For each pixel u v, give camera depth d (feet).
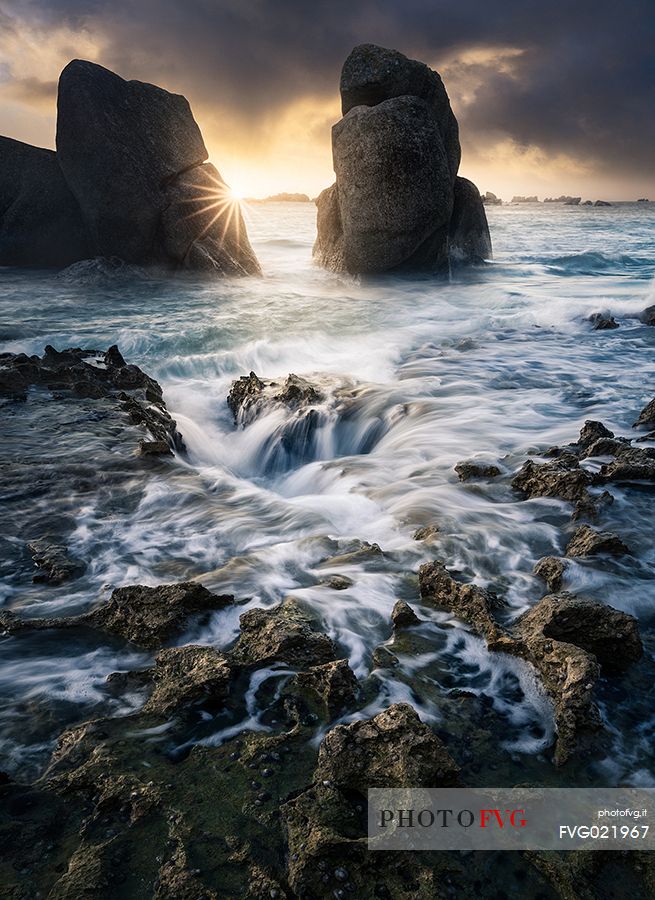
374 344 52.31
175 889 7.95
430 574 15.42
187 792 9.53
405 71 87.71
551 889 8.13
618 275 92.58
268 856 8.49
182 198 85.10
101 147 79.56
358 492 23.63
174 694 11.44
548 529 18.94
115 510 20.35
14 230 84.99
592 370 40.93
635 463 21.62
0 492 21.09
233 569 16.65
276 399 35.58
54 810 9.25
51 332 51.31
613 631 12.65
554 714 11.25
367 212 84.79
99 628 14.19
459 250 102.22
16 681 12.46
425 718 11.27
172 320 57.72
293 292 77.77
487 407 33.45
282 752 10.37
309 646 12.79
